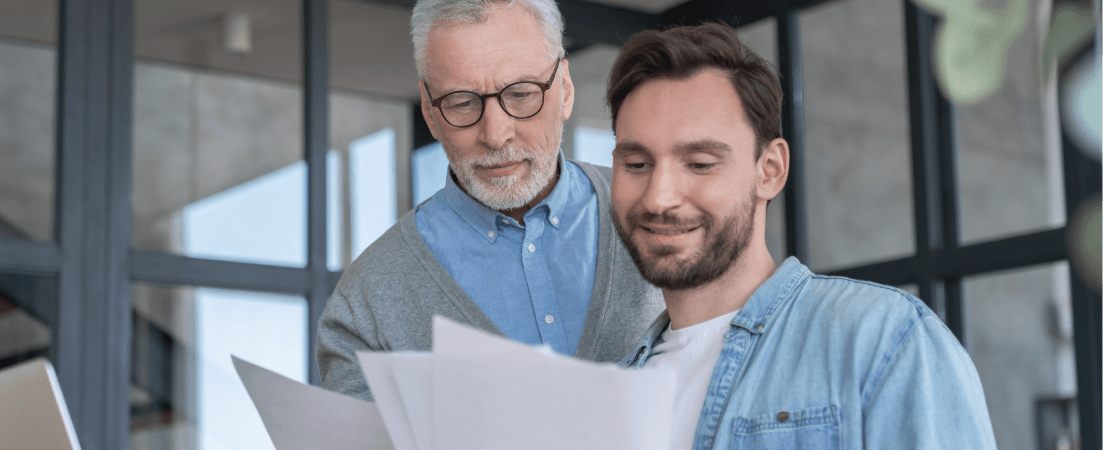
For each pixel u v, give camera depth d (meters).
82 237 3.46
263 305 3.72
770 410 0.98
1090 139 0.43
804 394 0.97
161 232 3.62
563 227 1.62
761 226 1.08
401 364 0.86
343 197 3.94
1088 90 0.43
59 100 3.51
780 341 1.02
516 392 0.81
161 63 3.76
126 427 3.46
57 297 3.40
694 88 1.00
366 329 1.61
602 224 1.64
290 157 3.89
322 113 3.92
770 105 1.02
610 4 4.36
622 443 0.80
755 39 4.30
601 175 1.73
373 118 4.10
